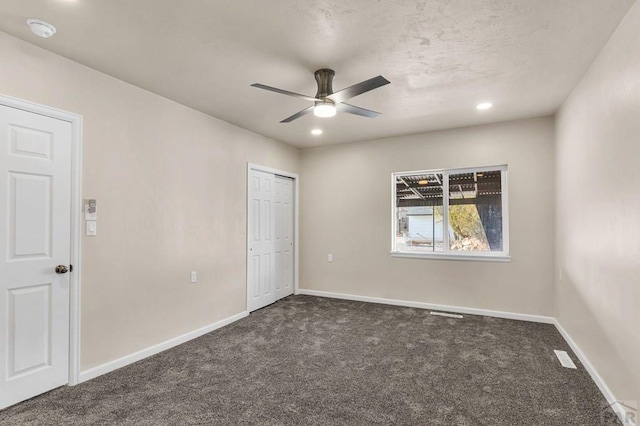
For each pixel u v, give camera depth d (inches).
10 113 83.9
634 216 71.4
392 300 184.1
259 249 177.3
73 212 95.9
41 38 85.0
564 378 97.8
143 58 96.0
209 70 103.7
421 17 77.0
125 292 109.7
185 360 112.0
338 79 110.5
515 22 79.0
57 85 93.0
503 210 162.6
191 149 136.4
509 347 121.3
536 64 99.9
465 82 113.0
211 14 75.5
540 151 151.5
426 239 181.9
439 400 86.7
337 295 200.1
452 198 175.5
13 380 84.0
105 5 72.0
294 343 126.9
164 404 85.0
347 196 198.4
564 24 79.5
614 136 82.0
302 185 211.2
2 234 82.7
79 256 97.0
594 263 96.0
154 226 120.1
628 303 74.4
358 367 106.0
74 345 95.3
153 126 120.7
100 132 103.4
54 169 92.2
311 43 88.4
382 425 76.3
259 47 90.3
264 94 122.4
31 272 87.5
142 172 116.3
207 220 143.5
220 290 149.2
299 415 80.2
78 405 84.4
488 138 161.8
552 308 149.0
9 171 83.8
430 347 122.1
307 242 209.9
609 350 85.1
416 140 179.0
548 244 149.9
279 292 195.9
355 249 195.8
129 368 105.9
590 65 99.6
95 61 97.4
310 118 151.6
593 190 96.9
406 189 187.2
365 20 78.2
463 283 167.2
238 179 162.6
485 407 83.4
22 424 76.6
